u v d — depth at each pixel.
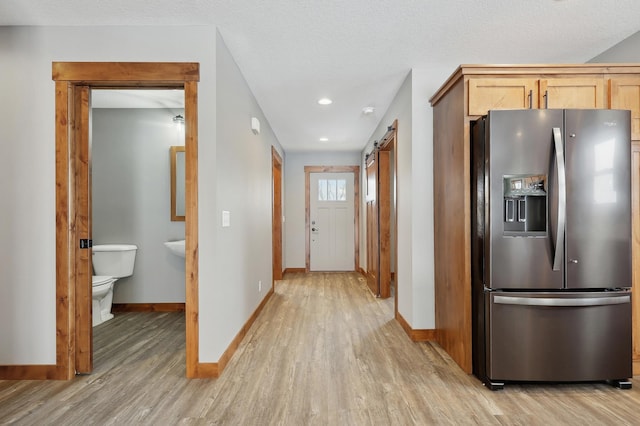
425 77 2.96
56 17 2.18
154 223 3.98
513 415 1.83
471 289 2.33
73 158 2.32
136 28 2.28
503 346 2.11
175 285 3.97
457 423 1.76
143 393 2.06
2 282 2.27
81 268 2.34
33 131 2.28
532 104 2.34
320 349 2.75
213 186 2.26
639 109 2.33
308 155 6.64
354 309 3.96
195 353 2.25
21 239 2.27
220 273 2.34
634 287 2.29
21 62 2.28
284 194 6.58
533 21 2.26
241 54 2.68
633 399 2.00
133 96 3.59
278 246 5.84
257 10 2.11
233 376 2.28
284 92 3.50
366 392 2.07
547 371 2.10
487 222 2.14
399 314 3.41
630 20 2.25
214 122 2.26
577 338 2.10
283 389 2.10
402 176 3.30
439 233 2.83
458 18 2.22
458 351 2.45
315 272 6.60
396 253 3.52
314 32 2.38
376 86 3.36
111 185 3.99
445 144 2.70
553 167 2.07
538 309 2.10
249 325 3.27
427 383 2.19
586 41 2.53
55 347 2.26
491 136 2.12
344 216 6.64
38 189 2.27
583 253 2.08
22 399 2.00
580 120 2.08
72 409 1.89
